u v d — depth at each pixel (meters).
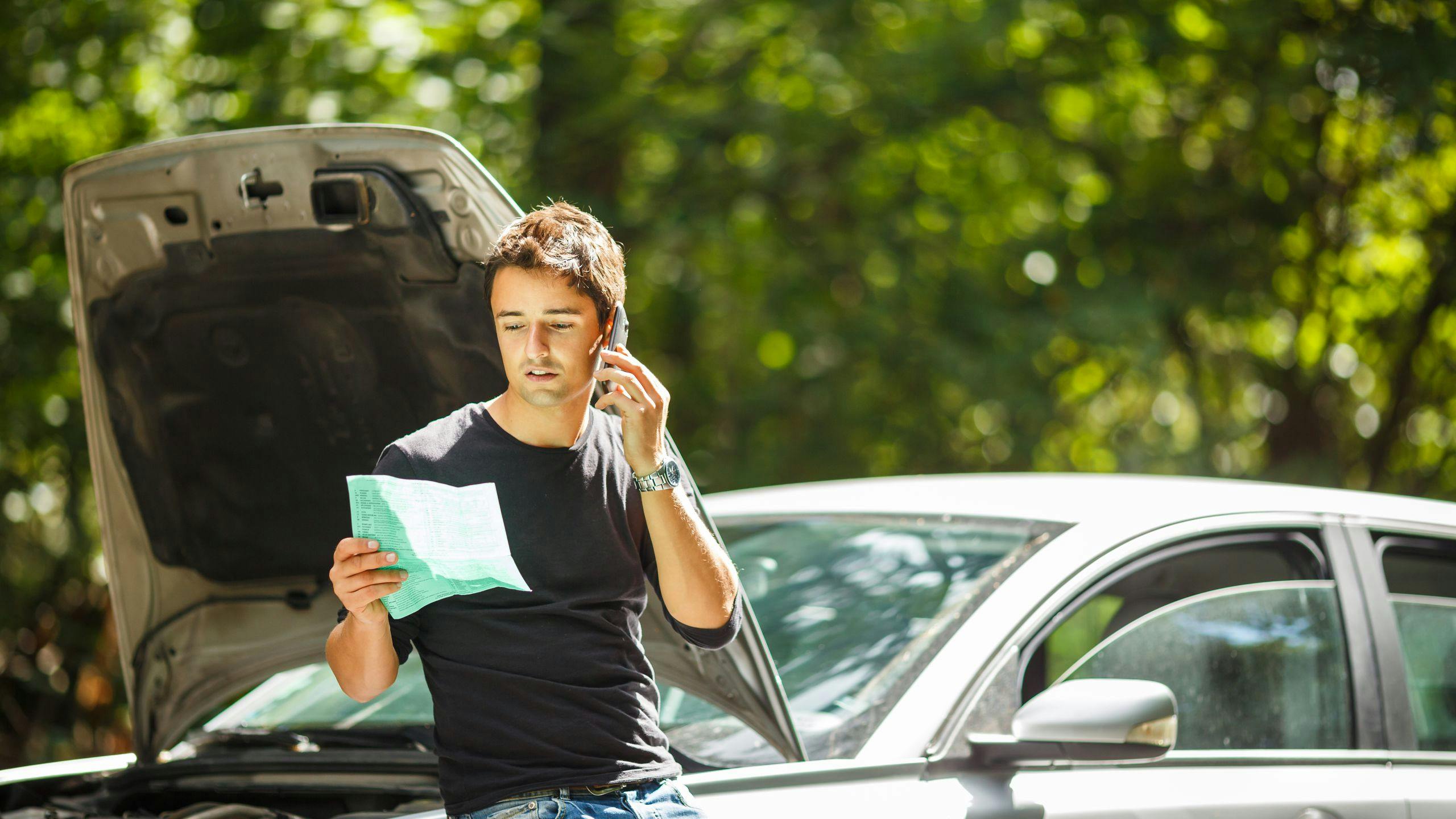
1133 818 7.72
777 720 7.18
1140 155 29.23
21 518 21.02
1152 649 8.52
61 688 21.00
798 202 27.23
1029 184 28.88
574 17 25.42
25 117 22.81
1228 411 33.44
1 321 20.81
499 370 7.62
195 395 8.33
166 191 7.56
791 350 27.86
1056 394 28.97
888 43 25.47
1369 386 33.12
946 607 8.41
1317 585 9.51
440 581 5.41
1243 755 8.58
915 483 11.00
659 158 26.66
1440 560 10.26
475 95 22.69
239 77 22.39
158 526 8.76
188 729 9.69
